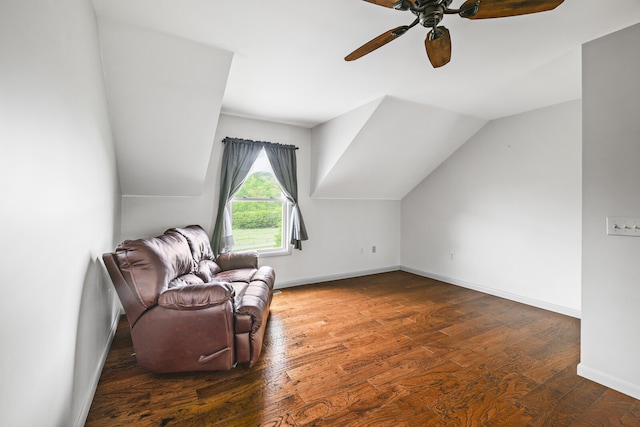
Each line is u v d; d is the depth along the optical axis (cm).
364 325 293
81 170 153
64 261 128
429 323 299
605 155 198
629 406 179
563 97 312
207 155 304
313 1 167
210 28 192
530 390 194
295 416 168
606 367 198
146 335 197
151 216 336
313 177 431
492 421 166
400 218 533
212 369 203
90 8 167
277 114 368
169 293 197
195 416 167
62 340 127
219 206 363
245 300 224
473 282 419
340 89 292
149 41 200
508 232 377
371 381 202
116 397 182
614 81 194
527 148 357
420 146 404
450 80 271
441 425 163
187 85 235
